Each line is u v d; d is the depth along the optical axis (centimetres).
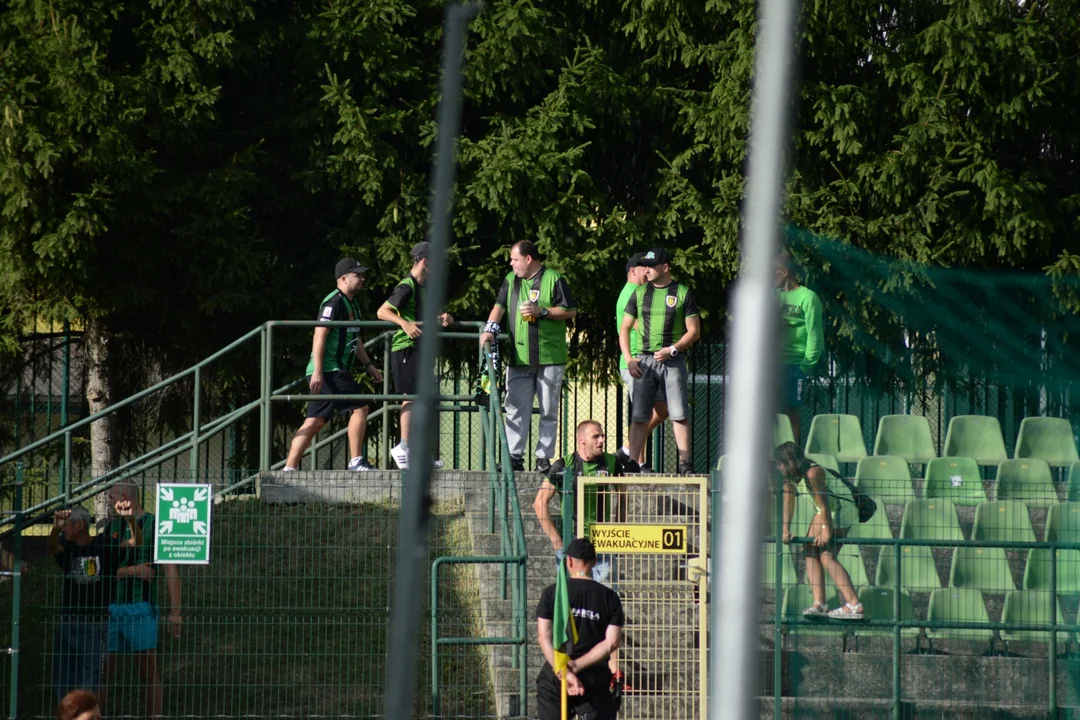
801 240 5450
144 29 5419
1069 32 5738
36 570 4012
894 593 3612
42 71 5072
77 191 5234
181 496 3394
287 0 5791
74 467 6062
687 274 5562
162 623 3625
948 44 5503
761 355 917
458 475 4319
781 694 3431
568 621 2862
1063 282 5416
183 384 6031
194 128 5403
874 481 4131
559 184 5566
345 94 5466
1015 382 5447
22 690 3500
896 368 5472
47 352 6103
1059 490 4075
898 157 5484
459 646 3700
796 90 5522
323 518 4041
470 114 5878
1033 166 5825
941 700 3472
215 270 5453
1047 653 3684
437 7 5816
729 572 889
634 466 3712
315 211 5759
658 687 3391
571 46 5891
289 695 3559
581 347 5925
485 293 5559
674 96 5772
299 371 5544
